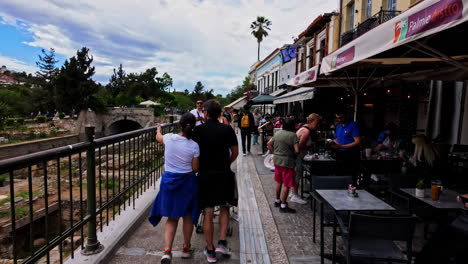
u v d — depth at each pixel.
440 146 6.00
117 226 3.75
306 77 6.54
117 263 3.14
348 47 3.88
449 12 1.97
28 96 68.38
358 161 5.14
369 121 12.08
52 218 10.66
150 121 50.22
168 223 3.09
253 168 8.16
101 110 49.34
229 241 3.74
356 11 13.44
